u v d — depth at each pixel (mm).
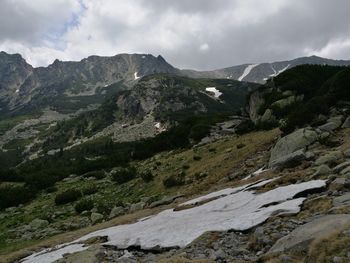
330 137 34000
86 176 68812
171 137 72125
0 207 54875
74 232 32344
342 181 18328
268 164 34094
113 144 195000
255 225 16531
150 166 58656
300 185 20484
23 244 33875
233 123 67438
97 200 49031
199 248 16047
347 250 10672
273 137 44781
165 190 43750
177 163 53406
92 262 17531
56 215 45125
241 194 24344
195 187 39281
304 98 56656
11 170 74750
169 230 20297
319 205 16406
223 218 19500
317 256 11109
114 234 23828
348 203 15391
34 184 65750
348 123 35938
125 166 68312
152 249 18047
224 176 39531
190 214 23391
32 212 49219
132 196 46438
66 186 63469
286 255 12039
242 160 42188
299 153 29047
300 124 41344
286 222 15656
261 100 64938
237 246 15281
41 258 22688
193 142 65125
